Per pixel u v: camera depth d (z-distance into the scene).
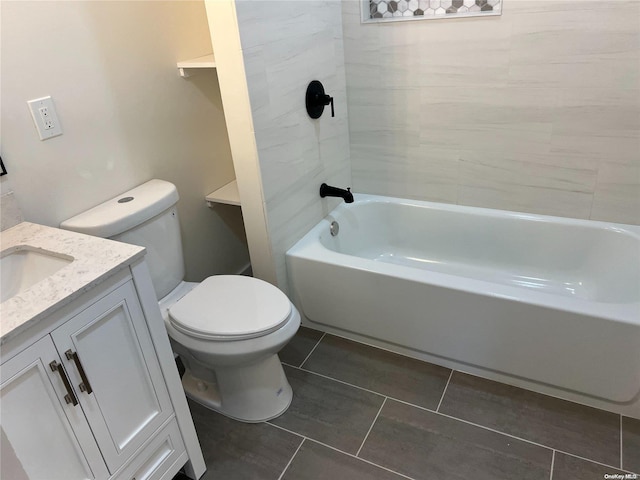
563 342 1.65
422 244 2.50
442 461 1.58
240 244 2.53
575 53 1.85
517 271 2.31
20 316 1.00
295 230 2.16
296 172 2.08
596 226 2.07
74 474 1.18
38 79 1.46
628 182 1.97
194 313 1.63
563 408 1.74
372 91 2.31
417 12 2.07
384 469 1.57
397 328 1.99
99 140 1.67
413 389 1.87
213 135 2.19
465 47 2.02
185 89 1.99
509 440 1.63
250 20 1.65
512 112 2.06
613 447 1.58
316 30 2.03
